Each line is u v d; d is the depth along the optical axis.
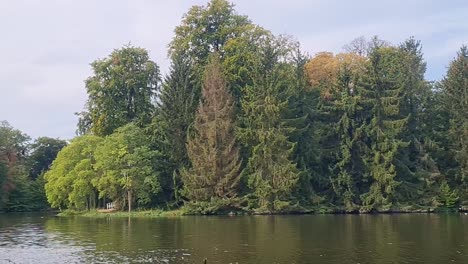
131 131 65.75
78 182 65.44
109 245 32.41
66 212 69.88
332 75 72.19
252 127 62.50
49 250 30.86
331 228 41.00
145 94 74.62
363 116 64.00
